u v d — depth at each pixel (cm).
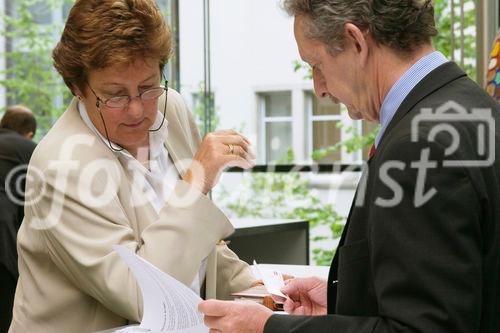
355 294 110
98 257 146
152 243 148
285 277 182
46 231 150
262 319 112
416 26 112
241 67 500
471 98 109
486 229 102
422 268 97
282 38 495
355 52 116
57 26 646
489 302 104
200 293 173
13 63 650
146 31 151
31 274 158
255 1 497
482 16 363
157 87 158
